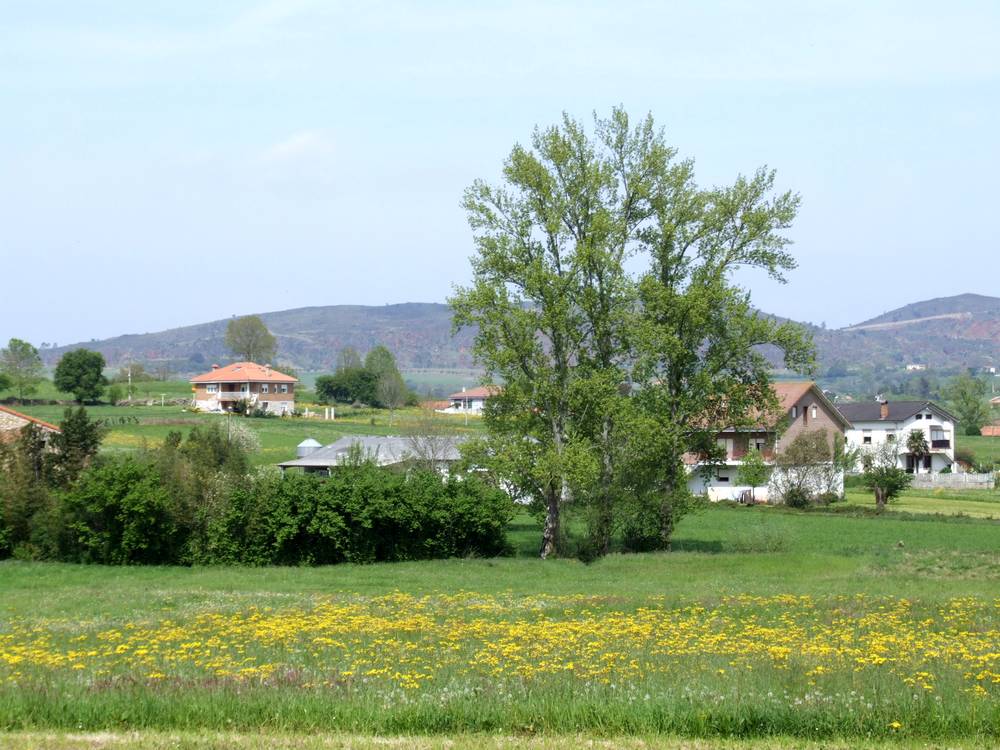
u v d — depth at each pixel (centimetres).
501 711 1652
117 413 15612
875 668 2031
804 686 1794
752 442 10094
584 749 1494
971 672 1975
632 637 2689
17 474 5812
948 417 14500
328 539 5722
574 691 1770
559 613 3462
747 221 5928
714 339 6191
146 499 5522
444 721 1636
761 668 2028
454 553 5988
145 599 4047
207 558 5628
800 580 4656
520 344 5856
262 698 1734
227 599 4050
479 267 5931
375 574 5147
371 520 5744
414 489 5922
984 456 15912
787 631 2811
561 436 5997
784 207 6000
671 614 3384
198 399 18338
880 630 2856
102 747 1512
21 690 1800
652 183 6094
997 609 3331
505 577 4966
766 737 1569
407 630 2912
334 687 1859
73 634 2931
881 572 5000
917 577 4778
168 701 1717
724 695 1700
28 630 3039
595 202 5966
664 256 6088
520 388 5844
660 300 5959
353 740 1533
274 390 18788
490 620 3244
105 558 5606
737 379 6238
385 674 2025
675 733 1586
